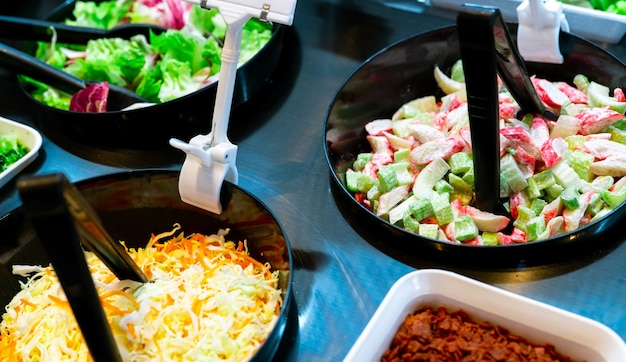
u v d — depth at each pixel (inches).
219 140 46.7
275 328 38.7
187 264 46.0
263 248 46.3
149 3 70.0
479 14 37.7
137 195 48.5
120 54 62.6
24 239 46.9
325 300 44.6
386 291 44.6
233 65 45.0
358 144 57.2
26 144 57.9
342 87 53.5
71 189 30.7
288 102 59.8
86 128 56.8
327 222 49.7
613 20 56.6
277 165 54.5
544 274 44.1
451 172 50.1
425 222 48.1
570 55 55.7
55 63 65.2
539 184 48.3
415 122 55.2
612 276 43.6
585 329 37.1
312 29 66.2
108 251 39.1
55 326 41.6
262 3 43.0
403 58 57.7
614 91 53.5
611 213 43.3
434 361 37.6
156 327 40.4
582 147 50.0
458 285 40.0
